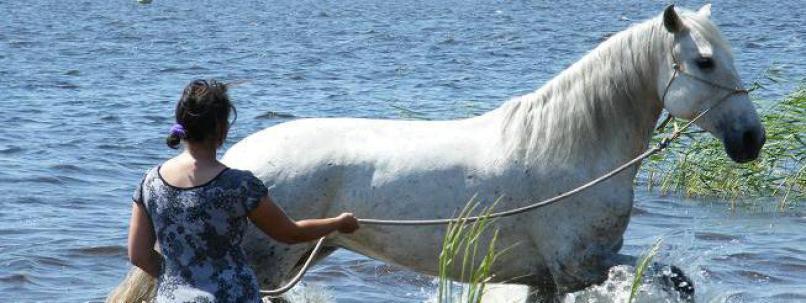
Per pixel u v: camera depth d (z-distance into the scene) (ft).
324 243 26.03
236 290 19.97
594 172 24.99
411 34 189.26
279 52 148.77
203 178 19.93
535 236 25.22
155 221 20.13
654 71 25.07
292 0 371.56
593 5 320.70
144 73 116.67
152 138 69.97
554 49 152.35
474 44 163.43
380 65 127.85
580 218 24.95
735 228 43.55
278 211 20.42
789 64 116.16
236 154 25.72
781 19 225.97
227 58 138.10
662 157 51.37
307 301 31.96
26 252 38.63
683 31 24.72
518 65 126.72
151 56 139.44
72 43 158.51
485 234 25.17
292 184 24.95
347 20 240.94
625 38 25.22
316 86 102.94
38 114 80.38
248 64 129.59
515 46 158.40
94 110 83.51
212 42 167.73
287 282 26.04
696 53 24.54
